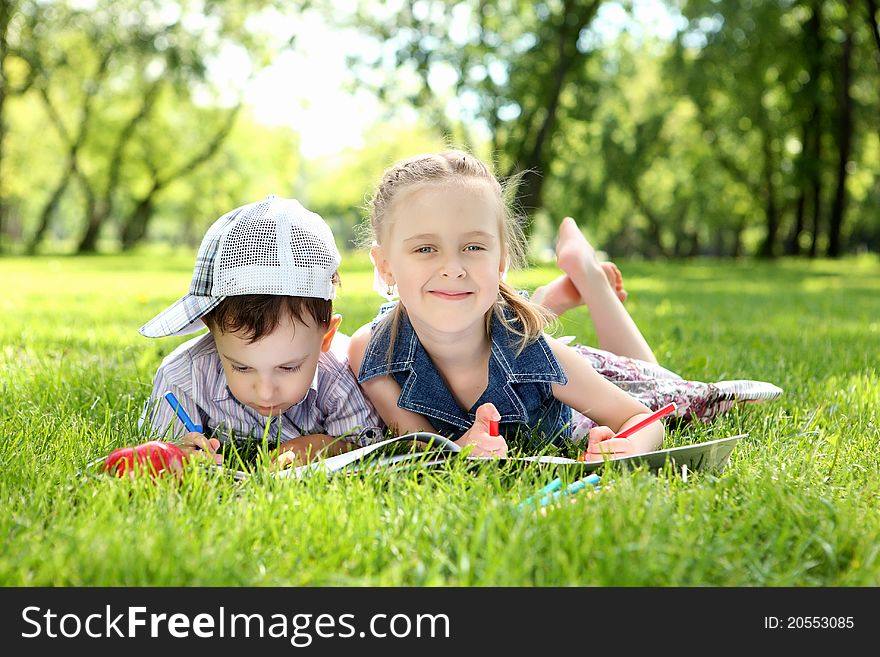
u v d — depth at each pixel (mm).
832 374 4277
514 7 25078
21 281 13211
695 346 5297
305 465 2393
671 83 27016
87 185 33438
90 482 2152
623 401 2928
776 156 30156
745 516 1912
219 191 41219
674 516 1854
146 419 2779
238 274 2465
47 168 36344
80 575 1621
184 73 29734
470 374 2865
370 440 2807
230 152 40250
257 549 1741
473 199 2566
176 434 2756
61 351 4508
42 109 33938
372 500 1952
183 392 2783
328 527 1812
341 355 2996
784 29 25109
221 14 29297
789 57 25094
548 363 2871
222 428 2785
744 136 28812
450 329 2590
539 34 24922
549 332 3775
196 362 2785
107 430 2715
